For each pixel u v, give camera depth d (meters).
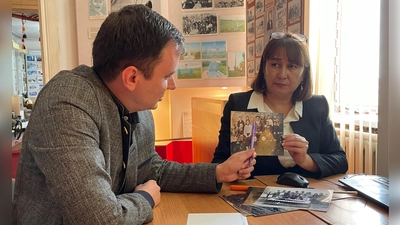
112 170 0.93
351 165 1.98
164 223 0.85
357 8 1.97
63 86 0.83
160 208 0.97
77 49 2.50
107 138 0.88
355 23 1.98
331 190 1.07
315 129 1.40
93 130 0.81
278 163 1.37
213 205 0.98
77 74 0.89
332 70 2.09
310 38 2.08
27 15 5.35
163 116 2.70
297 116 1.39
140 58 0.85
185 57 2.58
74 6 2.48
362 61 1.93
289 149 1.24
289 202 0.97
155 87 0.90
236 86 2.62
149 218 0.86
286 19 1.95
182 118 2.69
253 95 1.43
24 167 0.86
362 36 1.93
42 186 0.83
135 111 0.97
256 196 1.03
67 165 0.74
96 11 2.45
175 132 2.69
